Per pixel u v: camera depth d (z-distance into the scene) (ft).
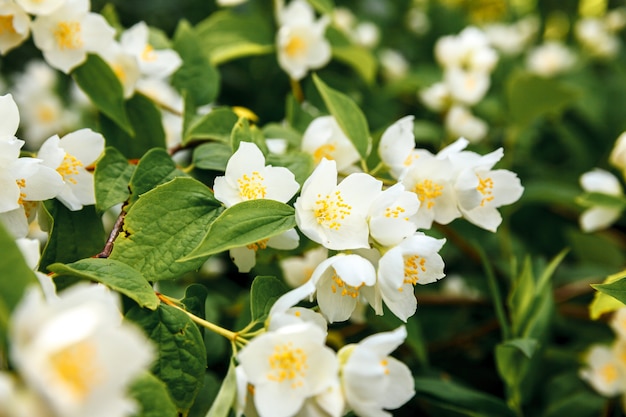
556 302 1.67
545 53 2.63
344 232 1.18
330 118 1.39
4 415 0.89
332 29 1.78
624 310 1.44
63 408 0.89
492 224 1.32
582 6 3.16
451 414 1.49
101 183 1.25
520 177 2.14
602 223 1.64
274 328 1.08
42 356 0.88
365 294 1.21
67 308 0.94
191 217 1.19
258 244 1.24
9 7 1.34
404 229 1.15
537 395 1.63
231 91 2.20
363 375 1.06
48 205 1.24
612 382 1.53
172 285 1.54
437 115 2.25
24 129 2.19
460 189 1.26
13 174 1.15
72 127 2.11
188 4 2.36
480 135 2.03
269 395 1.07
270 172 1.20
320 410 1.08
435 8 2.68
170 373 1.12
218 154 1.33
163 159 1.27
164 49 1.59
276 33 1.77
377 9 2.64
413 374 1.51
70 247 1.25
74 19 1.38
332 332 1.48
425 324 1.80
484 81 2.04
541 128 2.35
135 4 2.31
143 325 1.12
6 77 2.34
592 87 2.50
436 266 1.20
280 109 2.10
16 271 0.97
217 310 1.65
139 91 1.48
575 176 2.14
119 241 1.16
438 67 2.43
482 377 1.74
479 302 1.73
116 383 0.92
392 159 1.30
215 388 1.36
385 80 2.40
